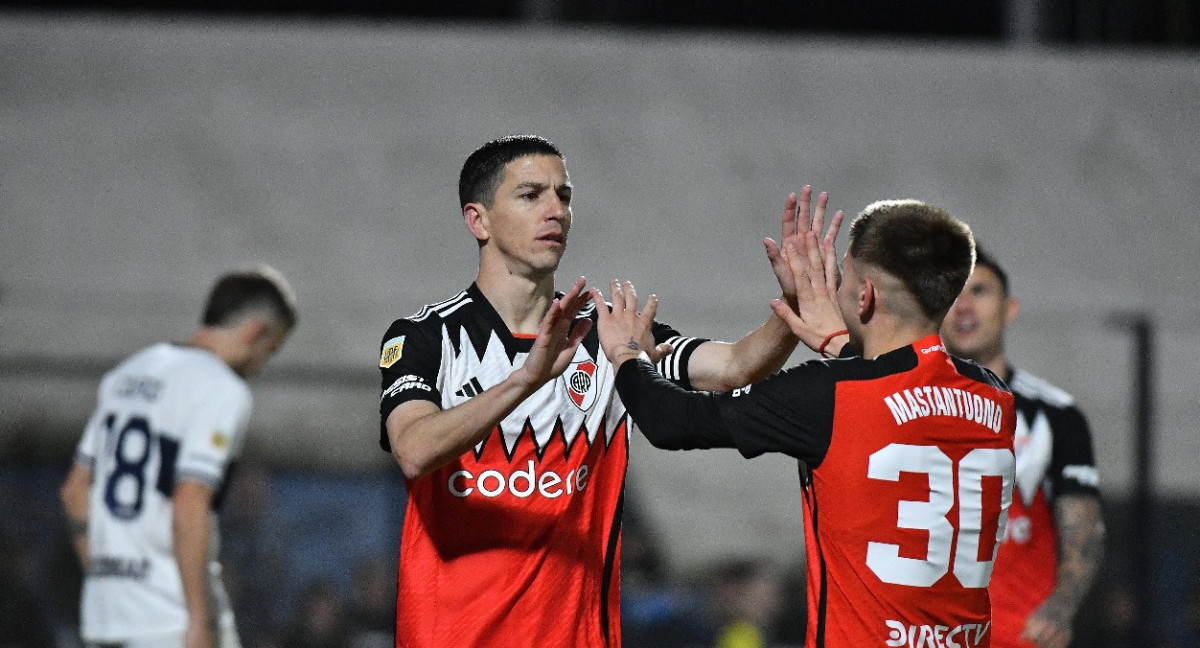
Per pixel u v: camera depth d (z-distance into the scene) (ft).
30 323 77.87
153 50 80.18
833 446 27.14
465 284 79.20
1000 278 45.70
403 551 29.40
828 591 27.76
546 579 28.89
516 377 25.46
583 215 79.97
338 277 78.95
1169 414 79.66
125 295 78.28
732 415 27.25
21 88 79.41
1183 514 78.84
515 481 28.89
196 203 79.10
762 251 80.12
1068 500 44.24
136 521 40.06
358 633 71.46
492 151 29.91
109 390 41.88
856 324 28.91
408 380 28.14
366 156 79.82
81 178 79.00
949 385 27.71
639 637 69.56
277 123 79.92
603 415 29.96
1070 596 43.19
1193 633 75.72
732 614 70.18
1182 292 80.84
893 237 27.89
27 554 73.61
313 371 77.87
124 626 39.81
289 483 76.59
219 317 43.09
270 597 74.08
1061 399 45.55
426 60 80.74
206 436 39.88
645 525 79.05
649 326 29.43
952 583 27.68
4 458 76.28
